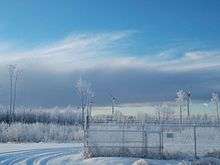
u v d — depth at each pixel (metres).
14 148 45.03
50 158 32.66
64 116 111.94
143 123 32.69
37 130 72.12
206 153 32.22
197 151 32.78
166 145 35.72
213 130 39.03
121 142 31.50
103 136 31.59
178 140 38.34
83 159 30.70
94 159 29.67
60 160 30.78
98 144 31.50
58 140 69.38
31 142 64.50
